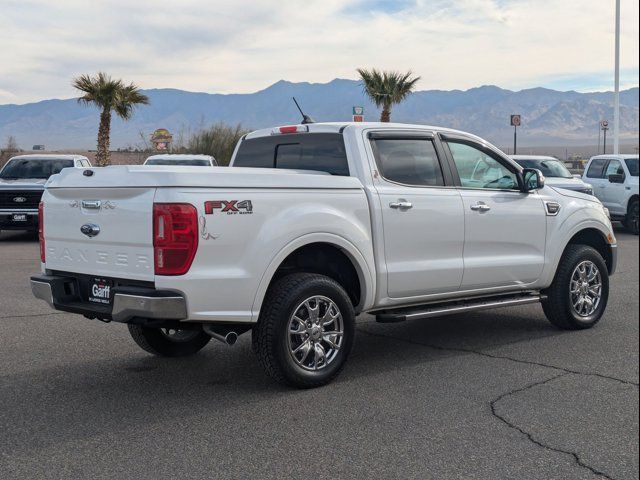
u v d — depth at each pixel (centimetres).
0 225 1566
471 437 444
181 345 645
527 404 507
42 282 552
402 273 599
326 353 558
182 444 434
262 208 512
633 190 1734
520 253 697
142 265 489
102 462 406
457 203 639
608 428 459
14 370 595
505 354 650
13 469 396
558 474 390
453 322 799
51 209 559
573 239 798
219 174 498
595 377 574
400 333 743
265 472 393
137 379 572
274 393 536
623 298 928
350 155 595
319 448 427
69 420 476
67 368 603
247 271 503
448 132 663
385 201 588
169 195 477
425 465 402
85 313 530
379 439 441
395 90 2928
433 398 521
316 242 550
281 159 658
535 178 699
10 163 1694
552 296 736
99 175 515
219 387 551
